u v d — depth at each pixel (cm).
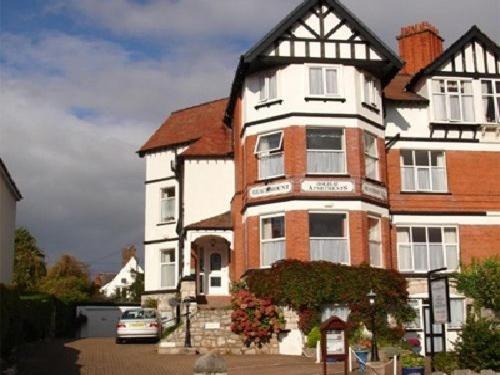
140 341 2841
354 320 2306
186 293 2712
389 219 2641
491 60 2883
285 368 1842
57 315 3462
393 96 2833
